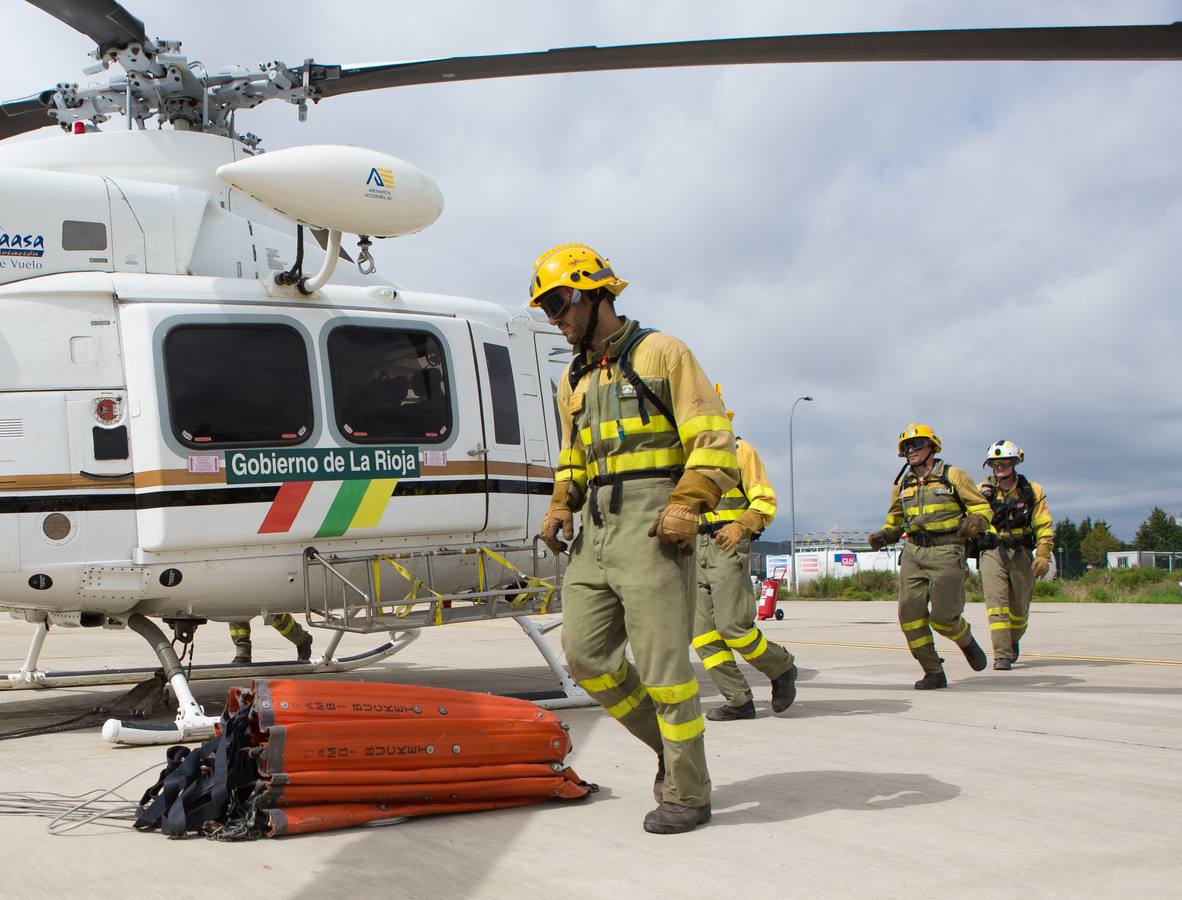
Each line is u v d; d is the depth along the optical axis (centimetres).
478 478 620
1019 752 474
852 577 2984
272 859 304
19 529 506
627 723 361
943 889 273
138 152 605
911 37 521
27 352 516
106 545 520
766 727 557
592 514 346
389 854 308
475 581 638
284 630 788
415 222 564
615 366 346
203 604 555
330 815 335
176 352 538
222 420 542
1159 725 554
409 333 610
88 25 573
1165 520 11106
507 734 370
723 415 336
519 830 337
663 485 338
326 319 582
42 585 512
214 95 649
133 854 310
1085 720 573
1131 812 358
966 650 768
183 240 577
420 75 636
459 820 351
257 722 343
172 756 357
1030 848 312
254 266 614
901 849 312
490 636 1371
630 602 335
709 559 591
